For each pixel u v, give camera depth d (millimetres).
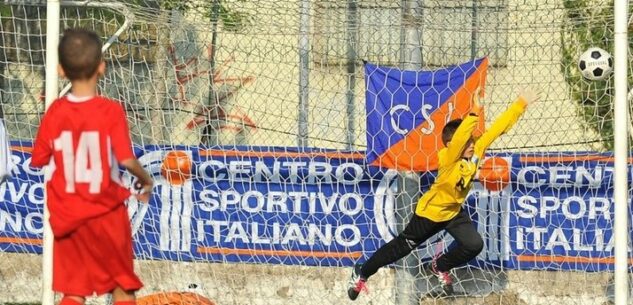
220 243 29656
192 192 29656
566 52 29047
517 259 29094
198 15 29922
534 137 29594
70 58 17781
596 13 28719
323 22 29469
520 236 29047
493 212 29094
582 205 28766
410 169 28344
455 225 26172
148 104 30047
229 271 29719
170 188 29641
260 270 29688
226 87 30156
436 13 29219
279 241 29562
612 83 28859
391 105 28438
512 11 28406
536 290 29078
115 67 30000
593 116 29172
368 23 29109
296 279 29672
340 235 29391
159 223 29641
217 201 29609
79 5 27016
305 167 29438
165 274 29750
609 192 28609
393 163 28438
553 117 29391
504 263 29156
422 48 29359
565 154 28797
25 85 30438
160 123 30031
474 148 25672
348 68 29781
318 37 29734
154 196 29625
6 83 30500
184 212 29656
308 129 30094
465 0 29141
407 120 28375
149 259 29688
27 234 29969
